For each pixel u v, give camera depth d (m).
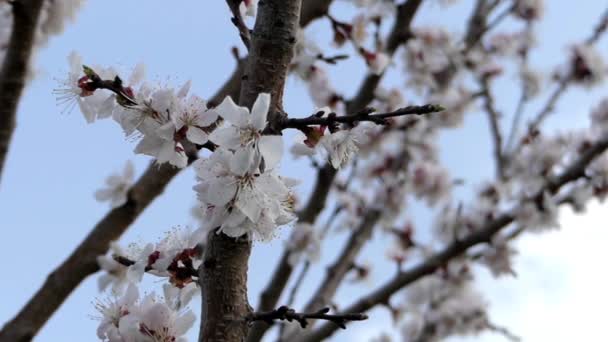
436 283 8.88
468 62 9.04
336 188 8.62
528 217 7.54
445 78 8.70
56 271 4.54
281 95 2.58
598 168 7.95
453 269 8.35
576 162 7.94
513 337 7.92
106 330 2.75
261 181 2.46
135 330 2.68
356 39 5.90
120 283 4.52
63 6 5.02
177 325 2.71
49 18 5.01
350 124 2.72
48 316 4.43
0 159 4.09
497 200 8.64
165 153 2.66
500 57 9.70
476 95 8.97
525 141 8.55
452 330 8.96
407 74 8.52
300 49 6.06
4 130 4.10
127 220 4.71
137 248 3.10
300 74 6.11
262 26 2.61
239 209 2.43
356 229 6.70
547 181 7.86
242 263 2.43
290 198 2.79
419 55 8.27
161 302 2.74
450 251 6.98
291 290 6.09
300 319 2.43
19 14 4.03
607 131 7.96
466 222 8.35
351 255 6.48
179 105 2.64
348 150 2.78
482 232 7.29
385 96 8.23
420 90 8.53
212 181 2.41
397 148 8.85
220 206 2.44
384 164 8.71
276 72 2.58
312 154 2.71
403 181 8.73
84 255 4.55
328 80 6.78
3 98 4.08
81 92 2.82
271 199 2.45
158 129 2.62
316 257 6.43
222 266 2.41
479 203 8.44
